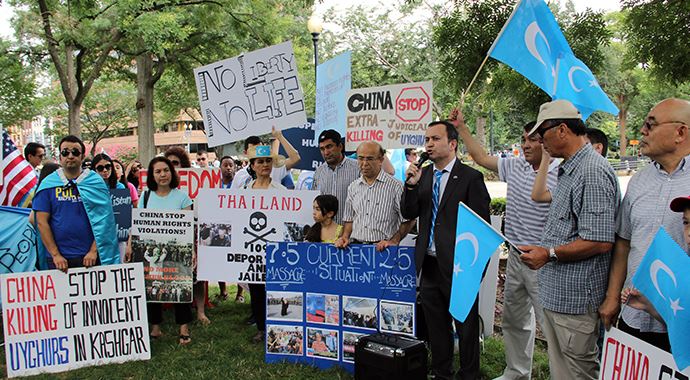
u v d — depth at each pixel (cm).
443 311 454
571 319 329
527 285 434
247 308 720
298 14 2528
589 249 314
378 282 483
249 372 496
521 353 457
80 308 515
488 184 2758
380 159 505
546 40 461
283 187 583
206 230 564
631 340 300
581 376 334
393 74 2645
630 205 313
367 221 503
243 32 1967
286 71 595
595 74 765
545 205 431
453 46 774
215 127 611
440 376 455
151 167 585
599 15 736
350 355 491
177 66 2317
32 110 2491
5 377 502
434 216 457
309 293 506
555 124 329
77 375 495
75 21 1483
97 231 526
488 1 751
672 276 260
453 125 466
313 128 781
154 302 570
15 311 498
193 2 1747
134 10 1554
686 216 266
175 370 503
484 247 340
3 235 601
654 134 294
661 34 704
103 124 4091
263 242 555
